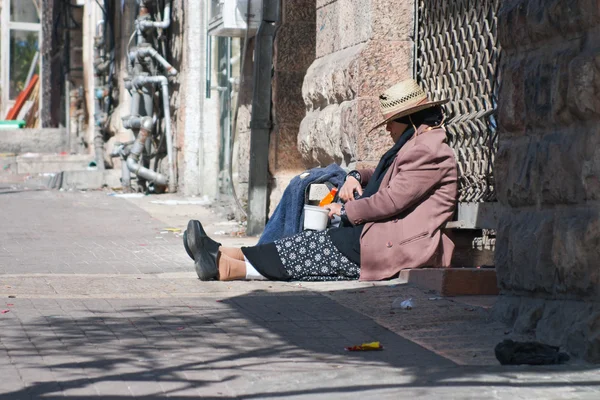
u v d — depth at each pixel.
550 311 8.45
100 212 22.00
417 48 14.45
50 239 17.25
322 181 14.06
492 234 13.09
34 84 53.75
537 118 8.74
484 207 11.98
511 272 9.15
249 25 19.19
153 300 10.52
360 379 7.11
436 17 13.86
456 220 12.62
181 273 12.95
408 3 14.44
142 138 26.72
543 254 8.54
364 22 14.59
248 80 19.94
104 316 9.50
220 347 8.25
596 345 7.67
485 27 12.40
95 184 29.14
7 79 56.00
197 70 25.19
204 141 25.41
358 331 9.00
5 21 55.88
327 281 12.02
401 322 9.40
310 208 12.62
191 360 7.73
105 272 13.34
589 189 7.93
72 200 24.64
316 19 17.17
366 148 14.37
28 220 20.19
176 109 26.44
